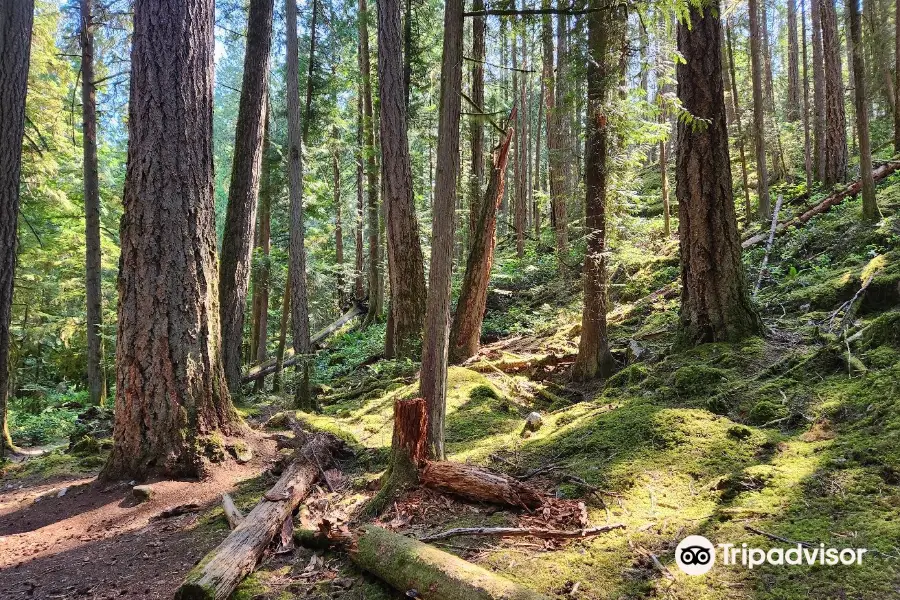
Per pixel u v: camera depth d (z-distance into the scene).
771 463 3.80
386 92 10.26
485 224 9.39
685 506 3.53
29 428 10.02
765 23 17.45
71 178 15.84
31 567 3.78
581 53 5.74
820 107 13.01
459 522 3.70
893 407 3.87
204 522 4.30
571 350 8.65
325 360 13.51
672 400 5.37
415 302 10.42
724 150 6.23
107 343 16.03
